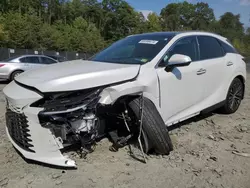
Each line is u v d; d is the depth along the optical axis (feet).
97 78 10.90
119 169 11.01
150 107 11.82
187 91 14.30
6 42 138.92
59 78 10.48
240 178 10.56
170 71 13.26
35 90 10.46
